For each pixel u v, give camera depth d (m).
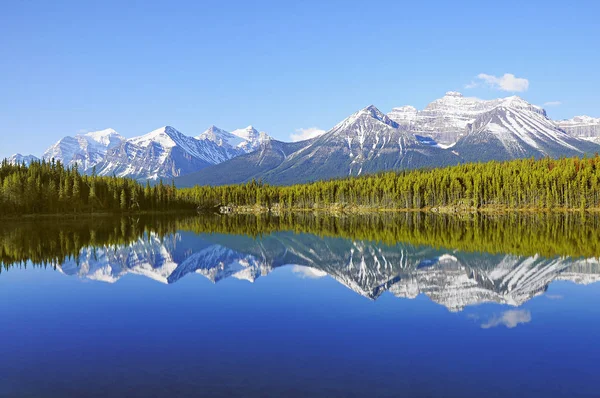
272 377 21.19
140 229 122.50
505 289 41.50
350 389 19.92
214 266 58.81
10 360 23.75
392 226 124.44
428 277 48.59
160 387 20.23
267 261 63.56
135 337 27.48
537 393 19.53
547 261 57.56
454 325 29.59
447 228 112.19
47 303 36.97
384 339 26.66
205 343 26.14
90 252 72.06
